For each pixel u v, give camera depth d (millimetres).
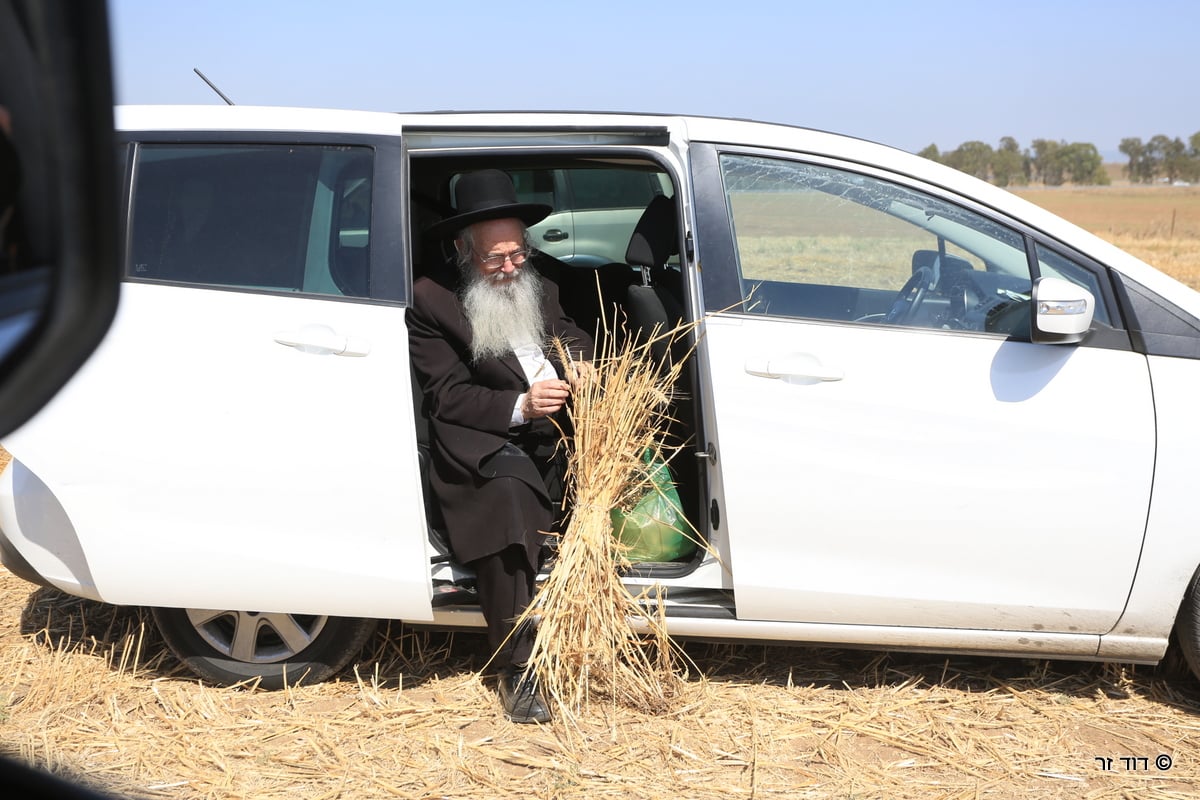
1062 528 2959
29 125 1163
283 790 2744
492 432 3107
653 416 3225
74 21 1245
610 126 3100
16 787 2301
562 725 3066
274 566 3010
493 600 3057
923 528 2982
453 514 3053
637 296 3340
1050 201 80312
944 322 3061
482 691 3250
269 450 2967
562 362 3172
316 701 3213
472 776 2799
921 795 2734
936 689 3260
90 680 3262
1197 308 2980
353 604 3057
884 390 2957
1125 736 3025
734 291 3043
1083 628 3049
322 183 3049
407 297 2994
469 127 3084
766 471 2977
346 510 2992
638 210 6258
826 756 2908
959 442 2953
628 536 3232
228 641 3316
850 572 3021
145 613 3631
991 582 3008
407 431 2977
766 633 3113
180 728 3008
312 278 3012
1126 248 26750
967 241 3113
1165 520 2936
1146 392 2934
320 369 2959
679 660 3430
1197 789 2764
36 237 1241
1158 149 152250
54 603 3893
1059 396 2945
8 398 1322
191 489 2984
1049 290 2822
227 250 3020
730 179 3125
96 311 1366
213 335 2961
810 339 2986
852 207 3133
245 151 3055
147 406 2961
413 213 3600
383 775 2809
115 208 1368
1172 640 3307
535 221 3346
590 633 3025
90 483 2982
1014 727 3061
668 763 2871
